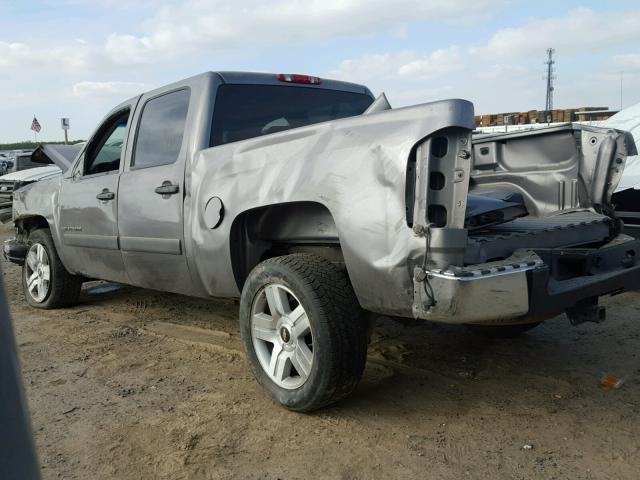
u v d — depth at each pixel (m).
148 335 4.73
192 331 4.79
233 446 2.85
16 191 6.16
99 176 4.84
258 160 3.34
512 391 3.41
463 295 2.47
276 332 3.26
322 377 2.93
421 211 2.60
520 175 4.25
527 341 4.33
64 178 5.39
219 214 3.50
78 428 3.09
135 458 2.77
